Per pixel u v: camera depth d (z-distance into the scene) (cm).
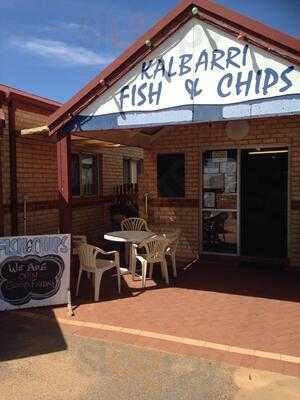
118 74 620
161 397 381
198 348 478
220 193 938
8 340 506
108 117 636
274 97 532
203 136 939
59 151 672
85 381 410
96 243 1149
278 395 381
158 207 990
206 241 957
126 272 755
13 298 610
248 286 727
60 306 625
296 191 863
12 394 390
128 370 430
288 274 806
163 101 597
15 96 868
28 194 934
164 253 753
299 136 857
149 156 993
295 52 516
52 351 475
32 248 616
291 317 576
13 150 873
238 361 446
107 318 575
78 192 1177
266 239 918
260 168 911
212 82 566
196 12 559
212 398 378
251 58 541
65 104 649
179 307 620
